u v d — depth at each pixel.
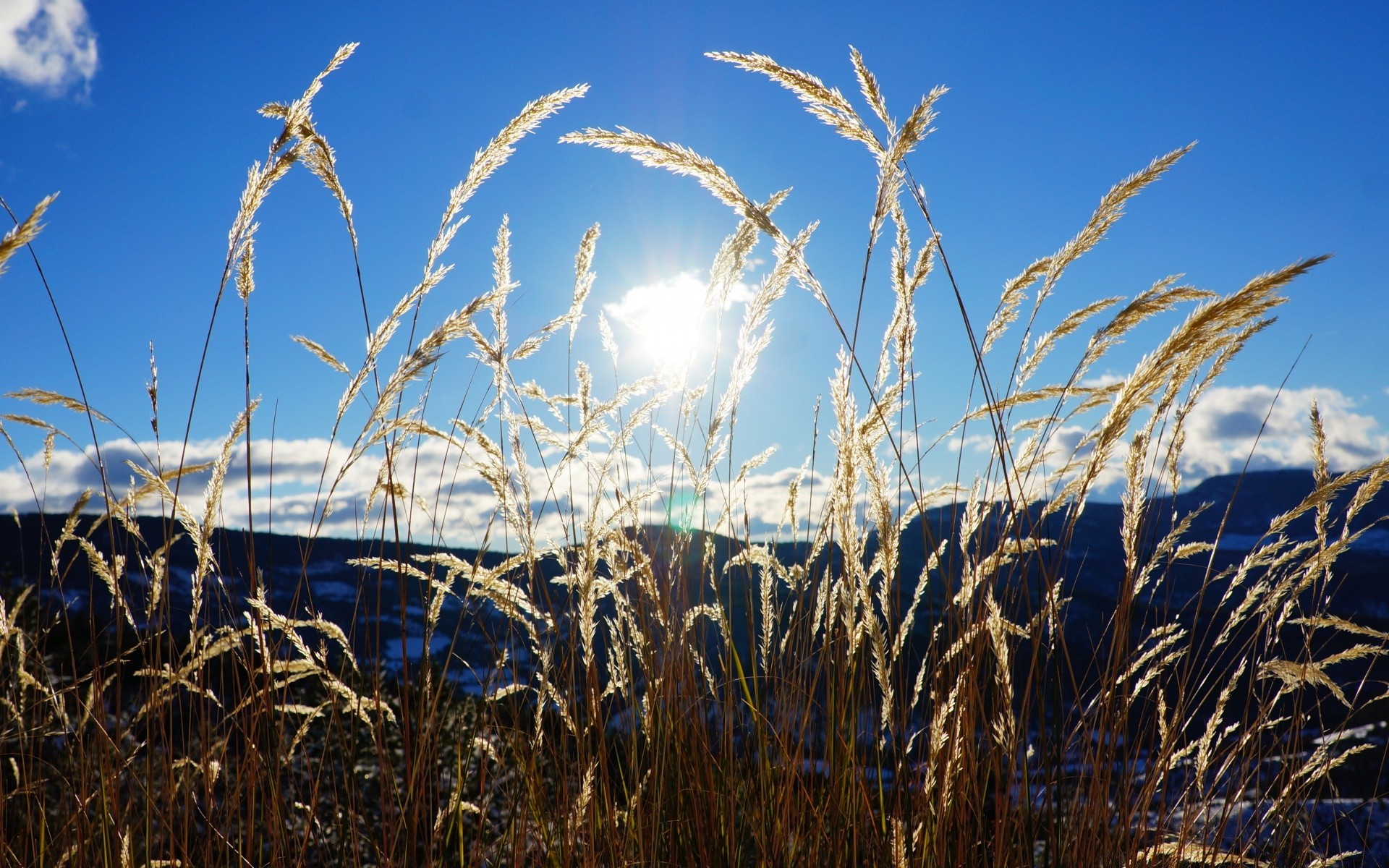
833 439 2.19
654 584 2.41
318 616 2.13
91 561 2.16
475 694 2.45
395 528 2.19
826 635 2.39
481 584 2.23
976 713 2.13
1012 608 2.26
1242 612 2.32
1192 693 2.36
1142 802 2.16
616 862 2.07
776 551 2.72
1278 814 2.29
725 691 2.46
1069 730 2.15
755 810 2.27
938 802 1.89
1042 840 2.15
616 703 2.50
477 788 2.41
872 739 2.28
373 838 2.09
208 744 2.15
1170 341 1.79
